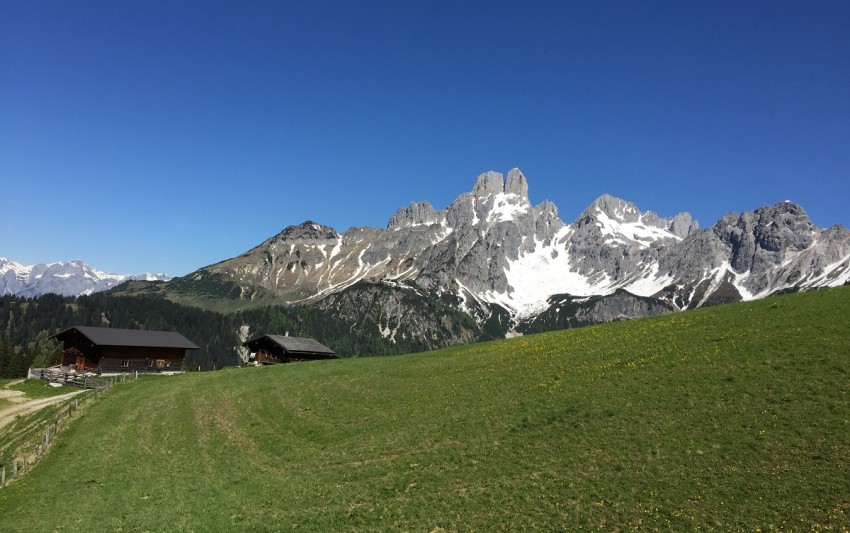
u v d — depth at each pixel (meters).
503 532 27.84
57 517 37.09
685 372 43.81
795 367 39.72
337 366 78.81
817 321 48.12
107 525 35.25
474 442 39.84
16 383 92.81
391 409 52.16
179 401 66.81
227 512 35.44
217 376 81.31
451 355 75.19
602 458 33.38
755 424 33.25
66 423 62.38
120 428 58.22
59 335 109.94
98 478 44.78
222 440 51.56
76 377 93.25
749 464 29.45
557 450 35.75
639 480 30.14
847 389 34.75
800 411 33.50
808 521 24.30
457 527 29.12
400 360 77.81
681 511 26.69
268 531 31.95
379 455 41.38
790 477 27.59
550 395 45.88
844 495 25.45
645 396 40.84
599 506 28.58
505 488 32.28
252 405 61.50
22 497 41.28
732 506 26.33
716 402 37.16
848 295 54.53
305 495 36.38
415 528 29.72
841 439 29.78
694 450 31.97
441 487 34.00
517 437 39.06
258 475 41.75
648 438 34.47
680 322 60.78
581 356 56.50
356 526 30.95
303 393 63.56
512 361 61.88
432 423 45.69
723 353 46.00
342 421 51.44
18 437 60.59
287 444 48.12
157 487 41.59
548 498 30.28
